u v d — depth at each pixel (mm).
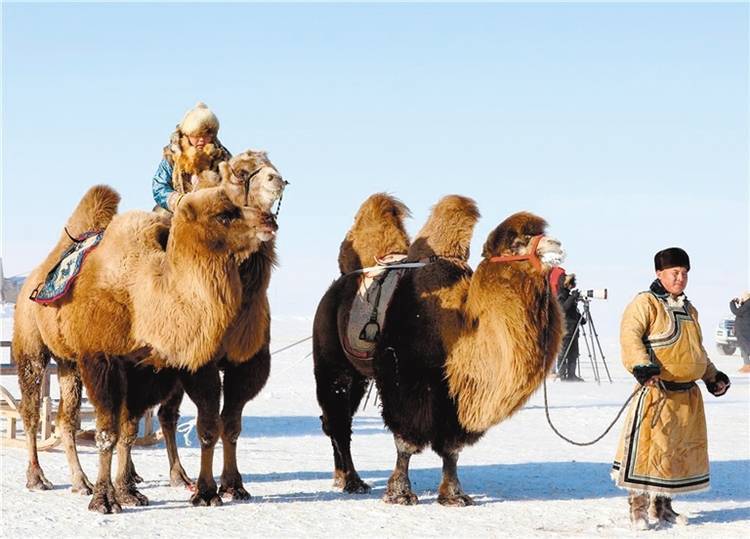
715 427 15570
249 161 8836
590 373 28906
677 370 8203
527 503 9297
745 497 9656
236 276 8680
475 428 8914
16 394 18891
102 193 10125
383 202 10297
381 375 9250
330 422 10156
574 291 25391
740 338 28875
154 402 9469
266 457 12352
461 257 9438
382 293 9625
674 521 8453
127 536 7812
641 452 8164
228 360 9281
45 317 9500
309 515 8695
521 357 8633
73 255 9375
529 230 8797
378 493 9891
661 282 8547
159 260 8836
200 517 8609
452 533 7969
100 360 8891
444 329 8953
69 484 10273
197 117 9828
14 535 7844
